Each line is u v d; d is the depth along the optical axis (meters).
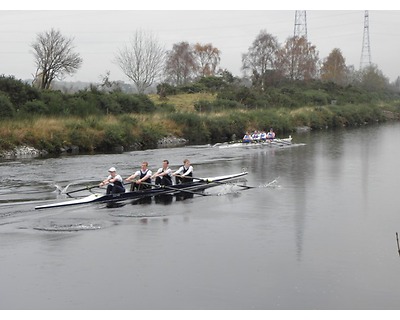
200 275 14.85
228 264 15.74
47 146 41.59
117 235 18.61
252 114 66.31
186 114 57.56
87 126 45.88
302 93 91.31
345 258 16.30
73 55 62.59
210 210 22.53
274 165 37.28
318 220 20.97
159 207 22.92
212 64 122.38
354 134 65.50
